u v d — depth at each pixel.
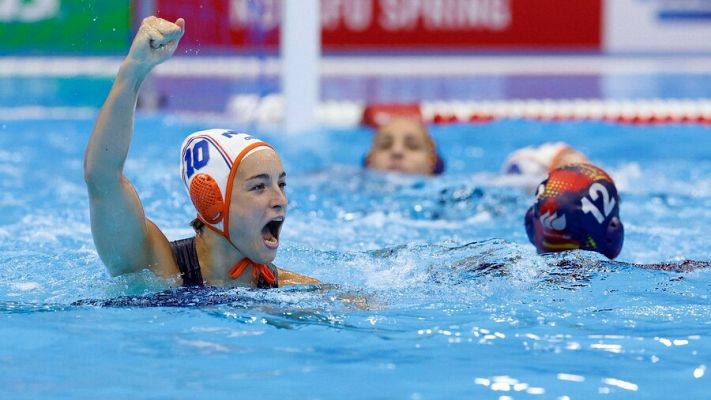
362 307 11.89
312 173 24.09
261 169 11.73
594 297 12.34
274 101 36.16
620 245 13.88
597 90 42.78
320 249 15.35
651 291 12.60
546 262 13.51
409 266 13.75
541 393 9.24
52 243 15.81
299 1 29.39
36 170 24.25
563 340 10.76
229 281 12.23
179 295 11.87
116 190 11.38
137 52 11.01
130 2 49.06
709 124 35.12
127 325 11.06
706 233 17.72
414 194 21.28
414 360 10.12
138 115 34.72
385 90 42.97
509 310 11.84
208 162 11.79
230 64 47.69
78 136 30.08
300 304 11.85
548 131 33.62
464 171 26.03
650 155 28.75
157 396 9.06
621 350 10.45
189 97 38.62
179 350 10.31
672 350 10.45
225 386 9.31
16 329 10.97
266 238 12.02
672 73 48.66
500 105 38.59
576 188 13.61
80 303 11.88
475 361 10.07
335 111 37.09
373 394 9.12
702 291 12.65
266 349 10.38
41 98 38.78
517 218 19.12
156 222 18.03
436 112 36.12
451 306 12.00
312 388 9.27
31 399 8.98
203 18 48.69
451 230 18.03
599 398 9.11
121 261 11.86
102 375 9.61
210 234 12.16
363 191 21.73
